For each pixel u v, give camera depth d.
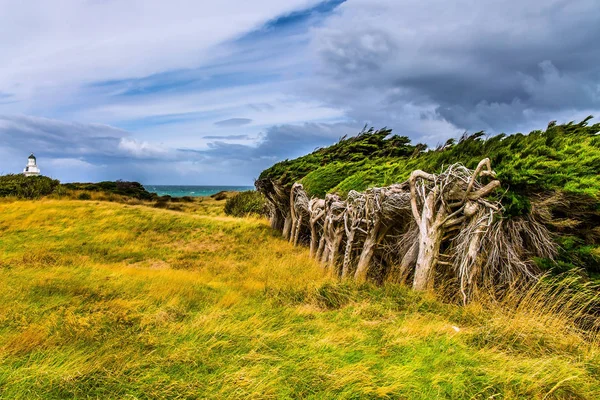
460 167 5.62
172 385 3.17
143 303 5.83
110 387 3.19
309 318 5.02
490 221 4.81
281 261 10.27
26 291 6.43
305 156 17.17
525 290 4.77
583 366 3.29
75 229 14.55
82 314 5.21
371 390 2.96
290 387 3.11
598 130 7.00
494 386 2.99
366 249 7.23
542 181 5.04
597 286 4.18
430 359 3.47
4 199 19.84
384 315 4.86
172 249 12.86
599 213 4.92
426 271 5.42
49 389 3.12
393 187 6.90
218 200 38.09
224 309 5.54
